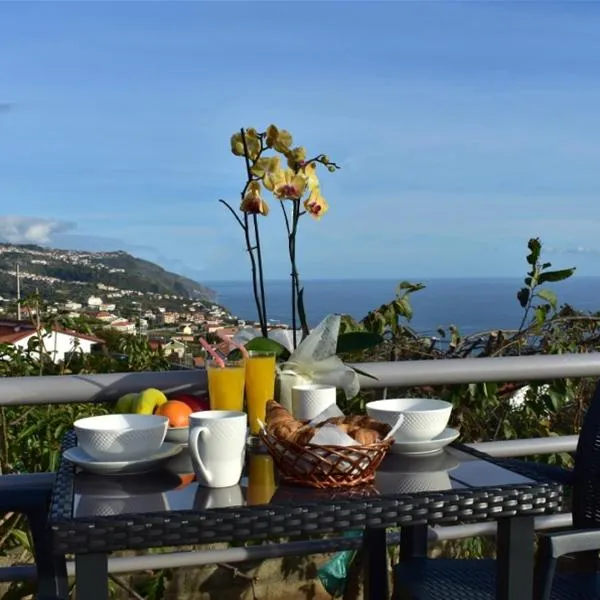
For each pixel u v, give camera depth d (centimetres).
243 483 159
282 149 219
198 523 137
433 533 250
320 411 199
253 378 204
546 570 157
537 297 327
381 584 213
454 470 168
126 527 135
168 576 284
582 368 253
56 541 133
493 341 333
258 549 235
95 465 162
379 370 236
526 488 153
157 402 200
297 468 155
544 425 338
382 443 158
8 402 212
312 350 210
